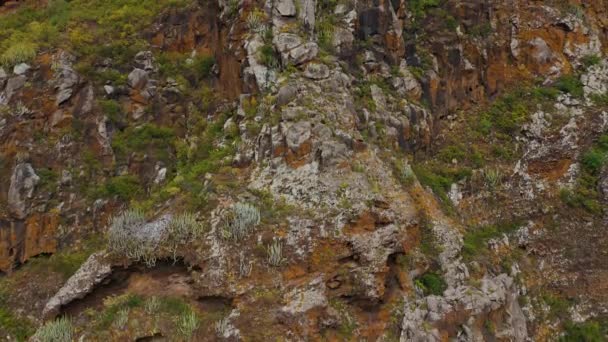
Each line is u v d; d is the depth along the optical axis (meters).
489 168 12.92
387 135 11.89
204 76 12.91
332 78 11.34
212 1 13.44
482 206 12.40
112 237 9.48
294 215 9.40
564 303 11.22
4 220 10.78
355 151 10.57
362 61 12.94
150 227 9.42
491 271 10.96
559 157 12.95
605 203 12.20
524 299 11.01
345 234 9.16
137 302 8.76
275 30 11.87
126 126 12.24
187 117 12.40
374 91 12.52
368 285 8.84
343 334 8.52
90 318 8.74
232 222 9.19
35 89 12.02
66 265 10.50
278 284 8.69
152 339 8.27
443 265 10.38
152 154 11.89
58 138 11.69
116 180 11.47
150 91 12.63
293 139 10.18
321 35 12.52
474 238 11.59
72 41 13.07
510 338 9.62
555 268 11.65
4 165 11.24
